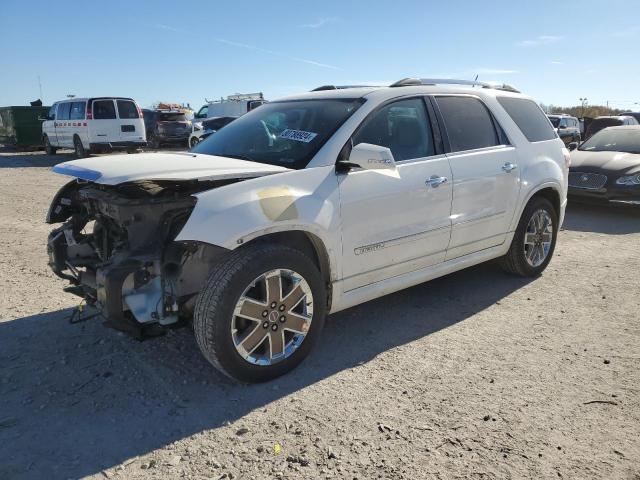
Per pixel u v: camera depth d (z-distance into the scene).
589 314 4.47
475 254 4.72
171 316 3.28
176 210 3.28
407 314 4.49
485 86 5.30
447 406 3.07
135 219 3.28
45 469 2.56
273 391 3.26
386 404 3.10
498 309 4.59
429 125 4.30
